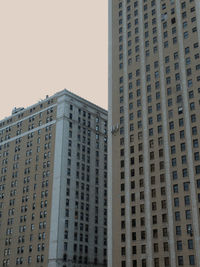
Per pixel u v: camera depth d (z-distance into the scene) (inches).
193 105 3193.9
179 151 3154.5
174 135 3235.7
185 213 2952.8
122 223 3341.5
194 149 3065.9
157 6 3786.9
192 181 2992.1
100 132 4995.1
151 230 3115.2
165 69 3501.5
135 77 3737.7
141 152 3427.7
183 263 2842.0
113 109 3821.4
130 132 3587.6
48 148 4566.9
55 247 3971.5
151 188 3240.7
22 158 4852.4
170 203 3068.4
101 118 5093.5
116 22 4141.2
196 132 3100.4
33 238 4249.5
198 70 3257.9
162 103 3420.3
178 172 3102.9
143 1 3939.5
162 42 3619.6
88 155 4702.3
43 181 4441.4
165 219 3058.6
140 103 3604.8
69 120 4608.8
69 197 4279.0
